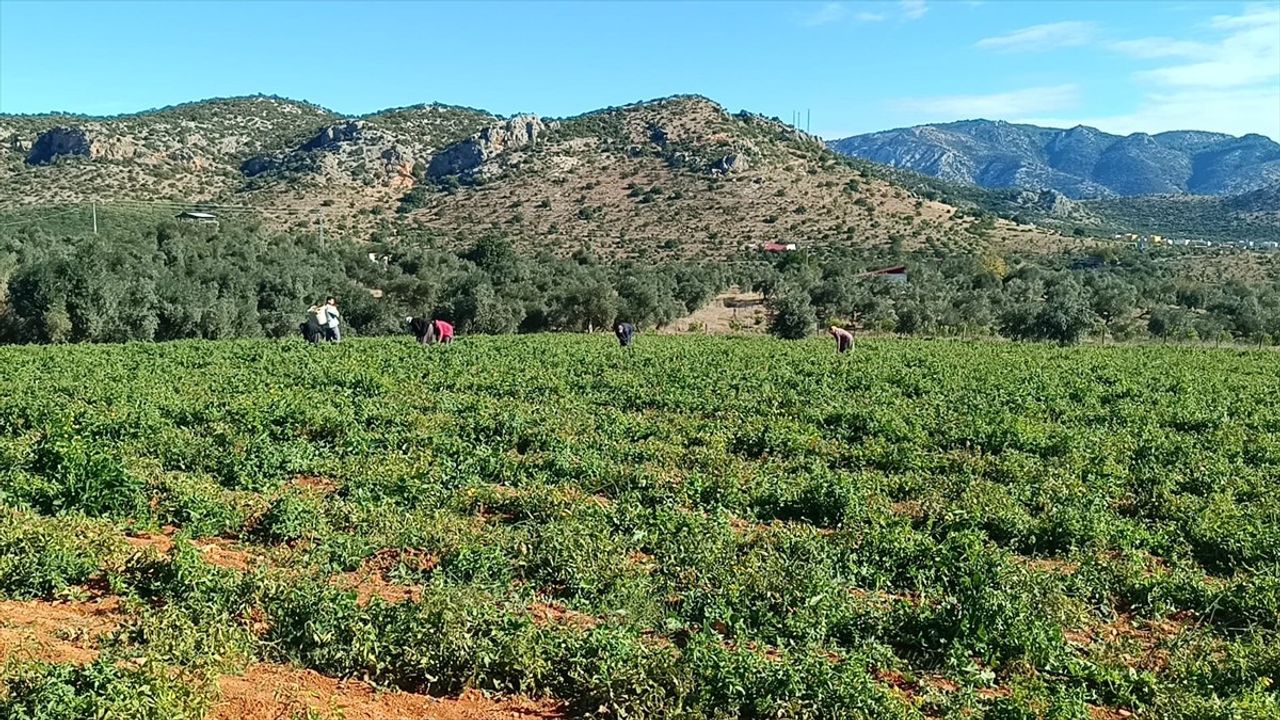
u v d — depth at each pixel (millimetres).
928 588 12172
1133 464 19312
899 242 120125
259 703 8570
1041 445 20594
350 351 38656
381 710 8773
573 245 119688
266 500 15164
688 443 21219
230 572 11086
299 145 163875
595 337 53406
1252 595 11781
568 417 23000
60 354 37000
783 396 27141
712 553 12742
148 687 7824
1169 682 9883
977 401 26641
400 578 12242
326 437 21047
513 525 14578
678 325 75438
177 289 58344
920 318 69062
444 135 180875
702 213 135000
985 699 9117
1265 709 8805
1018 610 10555
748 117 188125
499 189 150375
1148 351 48812
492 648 9430
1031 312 62938
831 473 17906
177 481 15500
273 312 63188
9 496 14570
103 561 11820
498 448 19781
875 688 8852
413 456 18234
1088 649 10656
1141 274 94000
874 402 26453
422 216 138000
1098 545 14164
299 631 9930
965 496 16031
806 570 11969
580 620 11000
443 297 71625
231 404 22656
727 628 11023
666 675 8867
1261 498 16578
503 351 40594
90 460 14867
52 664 8469
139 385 26469
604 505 15828
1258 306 65250
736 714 8570
